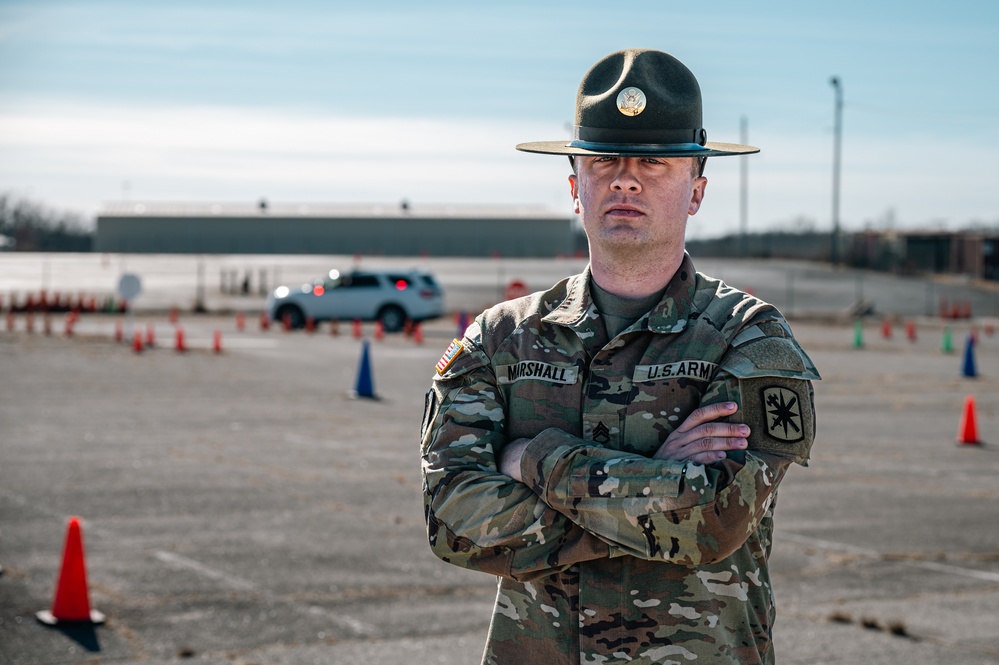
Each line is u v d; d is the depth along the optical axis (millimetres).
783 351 2527
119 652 6773
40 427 15609
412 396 19906
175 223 117688
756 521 2434
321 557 8977
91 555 8922
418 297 35562
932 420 17766
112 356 25578
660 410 2553
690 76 2668
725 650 2498
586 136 2662
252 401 18828
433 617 7508
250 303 47375
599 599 2508
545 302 2768
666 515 2387
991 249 66625
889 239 73312
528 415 2650
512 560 2535
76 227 139625
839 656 6820
